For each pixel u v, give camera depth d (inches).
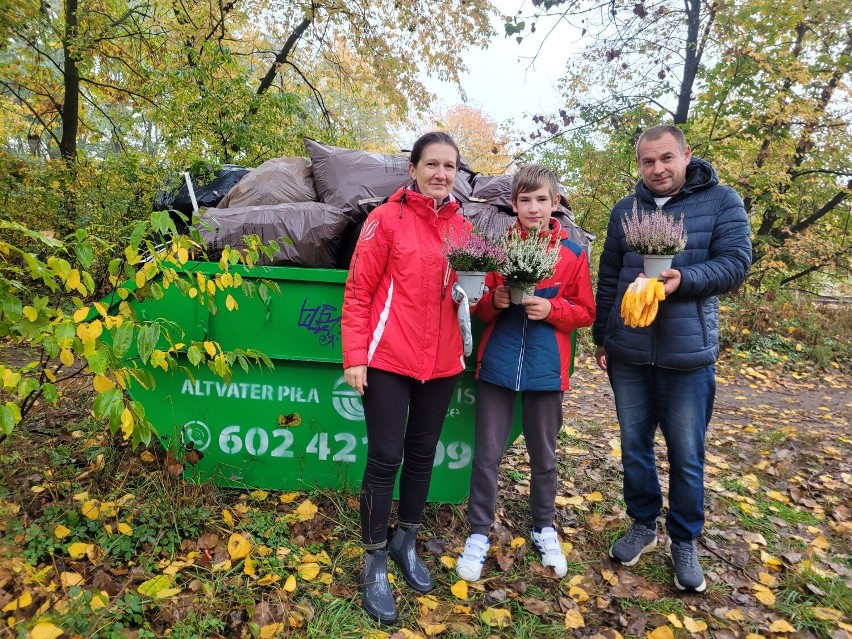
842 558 113.0
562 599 92.8
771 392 268.8
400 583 92.7
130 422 69.9
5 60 367.2
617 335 98.0
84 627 71.3
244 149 325.7
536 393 96.6
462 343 89.6
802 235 388.8
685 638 86.4
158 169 268.7
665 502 132.0
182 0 356.5
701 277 85.6
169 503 98.8
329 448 111.4
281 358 106.3
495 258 82.9
